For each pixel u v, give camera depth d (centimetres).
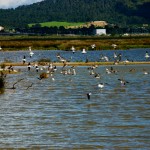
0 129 4384
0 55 16525
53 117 4919
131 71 9950
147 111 5191
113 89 7112
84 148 3750
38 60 12744
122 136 4088
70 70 10156
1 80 7300
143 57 14438
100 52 17300
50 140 3997
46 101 5978
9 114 5103
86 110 5303
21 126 4506
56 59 13650
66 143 3900
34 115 5034
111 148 3741
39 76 9075
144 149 3700
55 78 8781
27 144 3884
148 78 8675
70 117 4919
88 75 9294
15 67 11212
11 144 3884
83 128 4400
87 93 6675
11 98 6253
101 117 4897
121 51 18062
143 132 4219
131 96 6347
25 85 7675
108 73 9544
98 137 4075
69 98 6219
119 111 5212
